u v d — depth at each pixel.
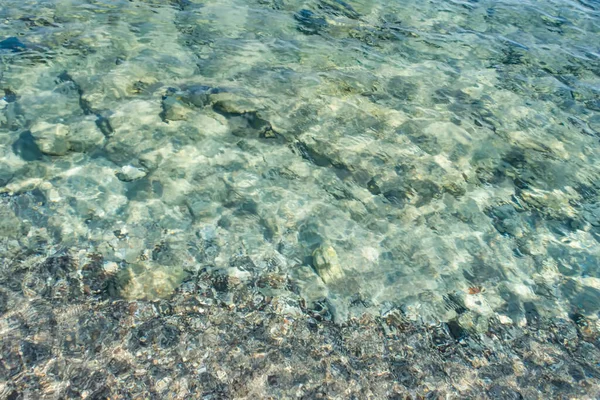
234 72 3.61
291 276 2.47
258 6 4.52
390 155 3.16
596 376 2.25
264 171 2.95
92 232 2.50
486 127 3.52
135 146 2.95
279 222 2.70
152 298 2.28
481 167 3.20
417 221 2.82
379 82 3.77
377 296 2.45
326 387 2.08
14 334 2.07
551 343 2.36
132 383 2.00
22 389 1.93
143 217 2.61
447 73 4.03
